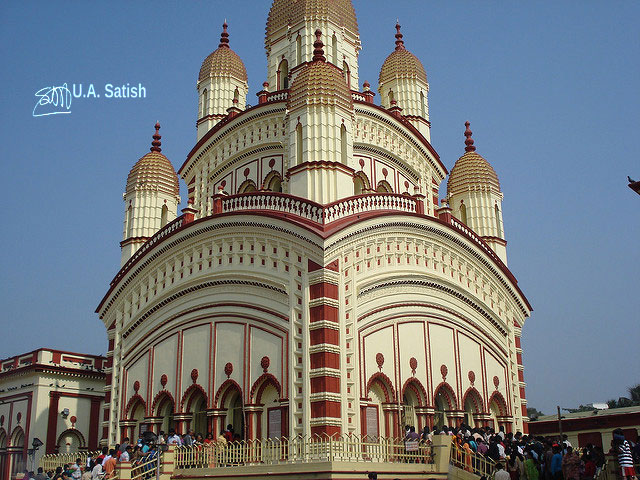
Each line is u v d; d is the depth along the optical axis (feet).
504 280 106.22
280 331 79.00
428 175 118.62
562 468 66.03
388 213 85.35
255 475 65.31
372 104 108.06
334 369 73.97
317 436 67.77
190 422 86.53
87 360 128.77
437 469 68.03
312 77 89.86
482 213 116.47
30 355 124.57
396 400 81.97
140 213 115.14
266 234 83.41
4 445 124.77
